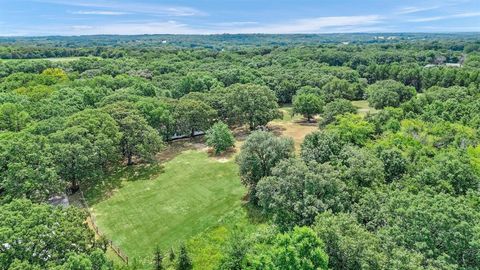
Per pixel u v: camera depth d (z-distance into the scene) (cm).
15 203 2289
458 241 1878
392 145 3678
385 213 2286
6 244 1930
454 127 4206
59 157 3566
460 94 5888
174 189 3972
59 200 3684
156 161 4809
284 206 2581
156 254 2598
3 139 3412
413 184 2800
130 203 3656
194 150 5244
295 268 1809
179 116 5453
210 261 2669
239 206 3541
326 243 2020
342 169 3002
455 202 2159
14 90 6297
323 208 2467
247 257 2230
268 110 5941
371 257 1853
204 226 3203
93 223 3266
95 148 3791
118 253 2820
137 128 4578
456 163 2900
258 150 3475
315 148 3450
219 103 6016
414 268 1709
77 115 4322
